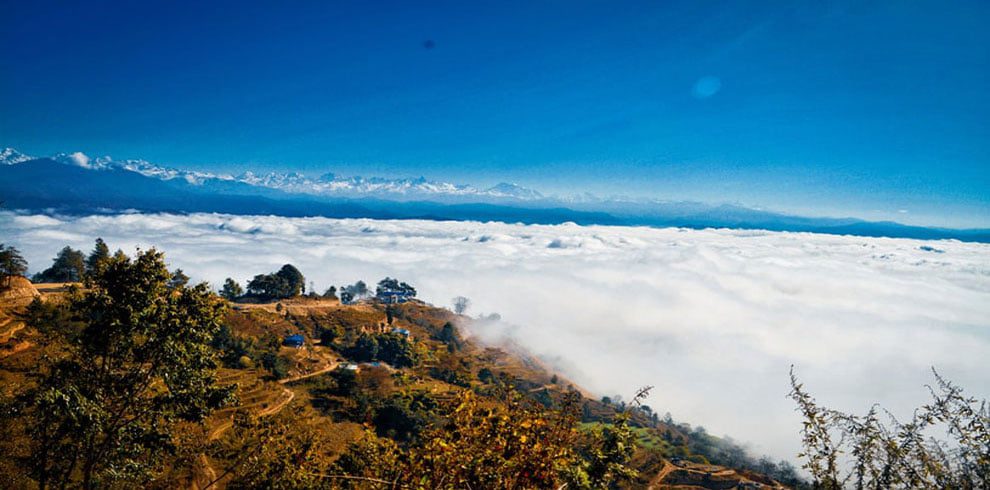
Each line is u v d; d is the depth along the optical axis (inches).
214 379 618.5
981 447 227.3
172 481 927.7
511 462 271.6
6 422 745.6
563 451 280.8
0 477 727.1
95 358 570.3
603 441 298.0
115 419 567.2
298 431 684.1
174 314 561.9
